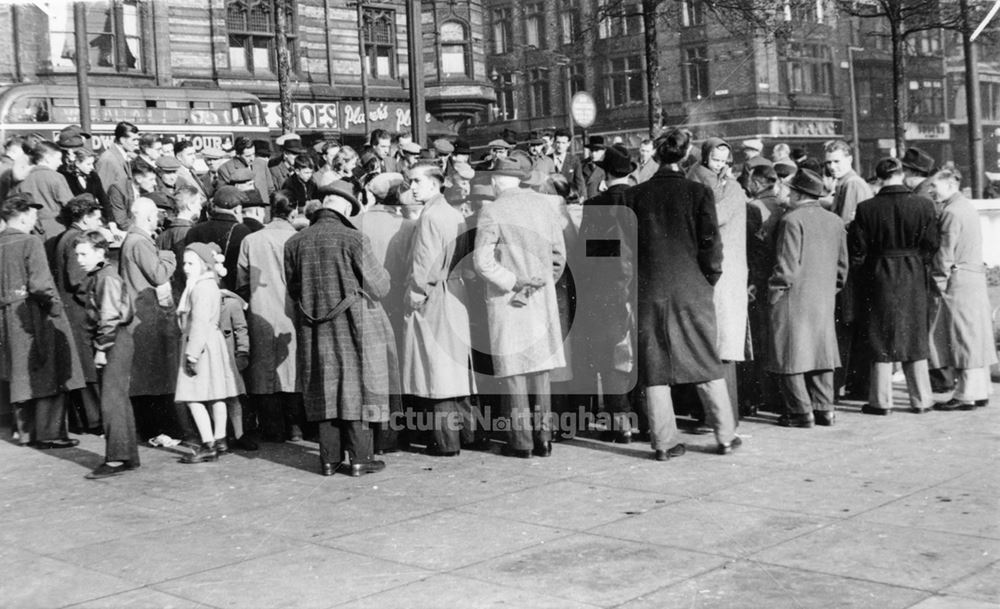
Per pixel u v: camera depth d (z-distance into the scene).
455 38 37.78
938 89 31.20
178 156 11.96
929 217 8.98
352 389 7.48
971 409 9.31
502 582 5.12
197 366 8.15
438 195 7.96
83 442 9.24
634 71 46.34
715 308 8.18
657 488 6.88
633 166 8.50
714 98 46.25
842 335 9.66
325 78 34.25
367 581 5.21
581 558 5.45
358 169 12.09
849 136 48.25
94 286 7.82
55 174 10.24
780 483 6.89
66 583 5.37
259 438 9.20
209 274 8.20
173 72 30.12
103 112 21.48
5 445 9.11
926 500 6.34
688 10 46.38
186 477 7.71
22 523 6.56
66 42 27.58
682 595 4.85
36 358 8.78
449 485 7.20
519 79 45.66
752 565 5.24
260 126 23.72
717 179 8.35
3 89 21.41
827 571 5.12
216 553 5.79
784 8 22.19
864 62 48.16
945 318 9.37
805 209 8.54
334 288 7.46
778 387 9.45
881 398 9.19
